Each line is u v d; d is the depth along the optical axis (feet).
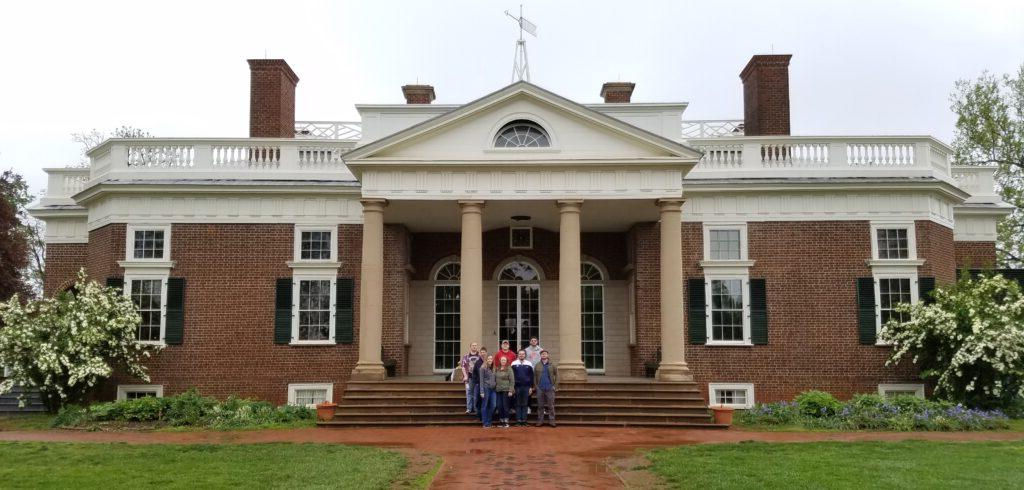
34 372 84.17
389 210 89.35
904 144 96.53
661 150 84.79
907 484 43.68
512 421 75.46
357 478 45.60
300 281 94.38
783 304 93.35
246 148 98.12
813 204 94.53
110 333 87.86
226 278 94.07
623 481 45.75
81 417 76.38
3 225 132.36
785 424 74.64
